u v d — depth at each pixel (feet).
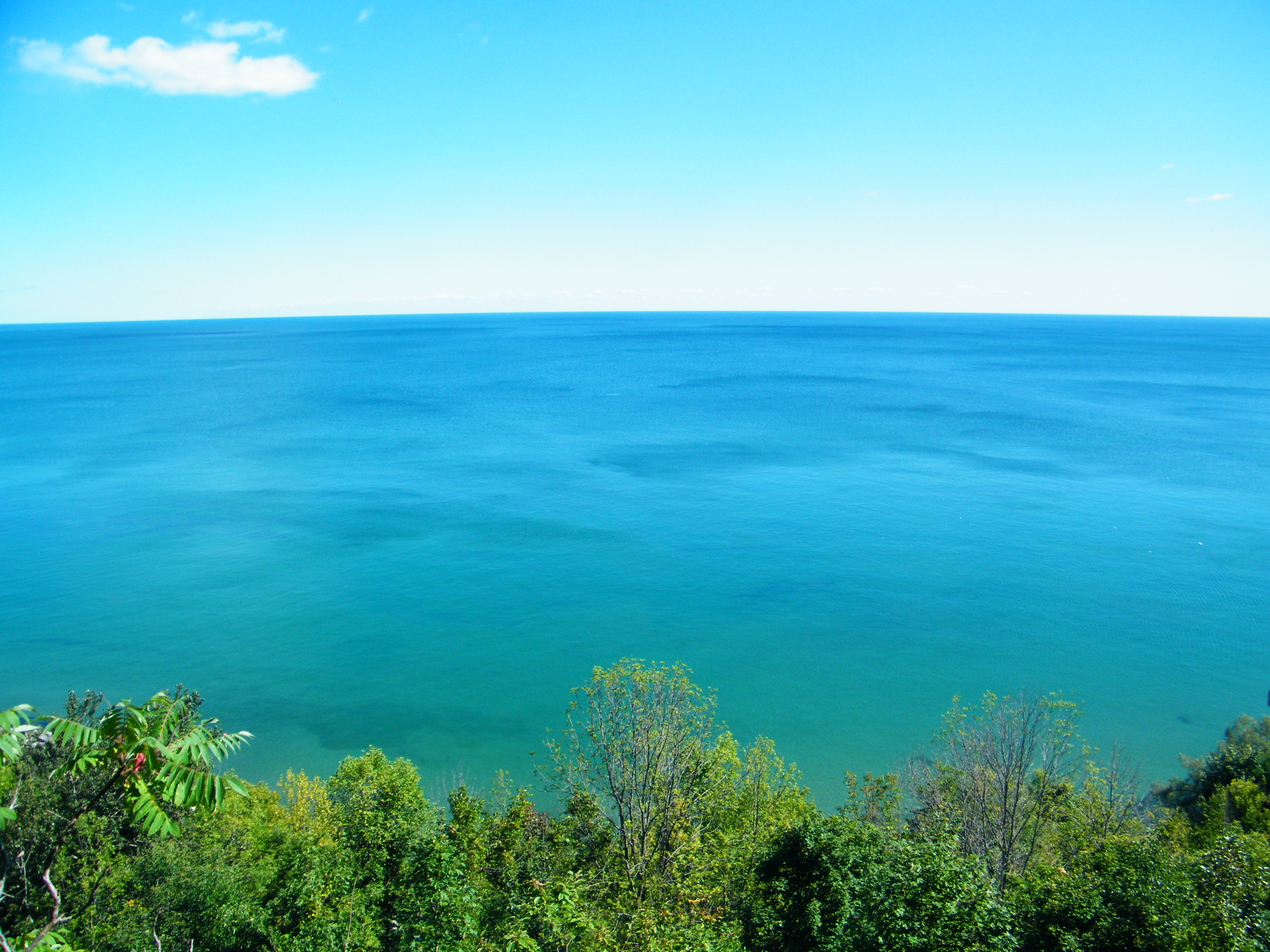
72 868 62.80
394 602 215.72
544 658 184.85
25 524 280.31
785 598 221.66
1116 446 417.69
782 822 90.94
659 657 186.09
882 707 165.58
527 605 215.10
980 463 379.55
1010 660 187.11
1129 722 162.91
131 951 58.95
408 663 181.37
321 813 106.63
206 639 192.95
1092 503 309.83
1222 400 596.29
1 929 51.21
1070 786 108.17
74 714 96.94
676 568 243.40
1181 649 193.98
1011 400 600.39
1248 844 69.26
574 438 444.96
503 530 277.44
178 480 344.28
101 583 226.79
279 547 258.78
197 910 67.46
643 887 78.48
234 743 29.35
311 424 490.90
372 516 292.81
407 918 71.10
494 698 166.30
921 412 542.98
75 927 58.90
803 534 274.77
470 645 191.21
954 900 60.90
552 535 272.31
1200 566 245.24
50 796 64.39
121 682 172.24
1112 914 63.82
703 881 81.00
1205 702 170.91
